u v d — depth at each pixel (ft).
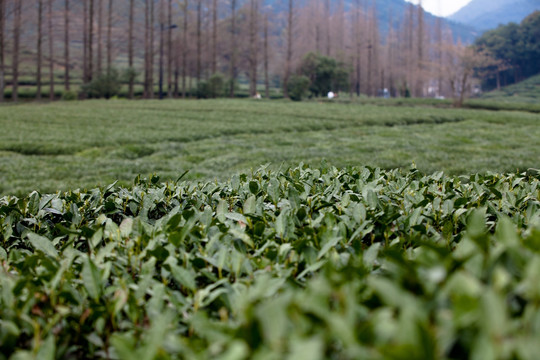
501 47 381.40
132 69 188.44
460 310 2.72
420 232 7.04
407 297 2.95
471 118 91.40
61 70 264.93
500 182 11.34
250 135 60.80
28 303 4.64
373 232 7.75
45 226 9.20
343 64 244.63
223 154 43.96
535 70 398.01
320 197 9.56
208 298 4.84
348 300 3.10
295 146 49.57
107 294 5.15
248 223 7.41
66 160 40.34
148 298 5.84
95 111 97.14
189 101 140.67
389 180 12.73
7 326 4.16
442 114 97.96
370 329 2.76
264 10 251.19
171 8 215.51
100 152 45.75
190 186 11.39
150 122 76.02
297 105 125.59
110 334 4.70
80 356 4.83
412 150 45.01
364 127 72.43
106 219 8.30
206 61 230.48
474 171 31.35
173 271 5.06
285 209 7.54
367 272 5.09
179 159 41.60
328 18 274.57
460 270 3.84
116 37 217.56
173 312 4.67
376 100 187.01
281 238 6.81
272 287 4.47
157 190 10.85
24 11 174.40
